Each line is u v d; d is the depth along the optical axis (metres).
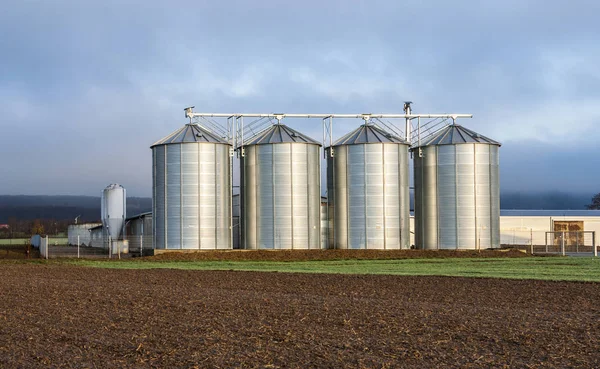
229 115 65.56
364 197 63.06
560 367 16.48
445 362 16.91
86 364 16.88
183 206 60.88
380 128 66.00
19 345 19.06
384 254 59.31
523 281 37.00
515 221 88.56
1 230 191.50
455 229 63.91
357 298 29.52
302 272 43.22
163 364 16.86
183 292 31.59
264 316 23.81
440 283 36.16
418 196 66.75
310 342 19.22
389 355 17.61
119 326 21.94
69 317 23.81
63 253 71.50
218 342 19.30
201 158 61.06
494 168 65.19
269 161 62.22
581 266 48.09
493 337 19.88
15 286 34.53
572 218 87.75
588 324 22.09
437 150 64.94
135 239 75.44
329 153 65.81
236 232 69.06
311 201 62.88
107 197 74.06
